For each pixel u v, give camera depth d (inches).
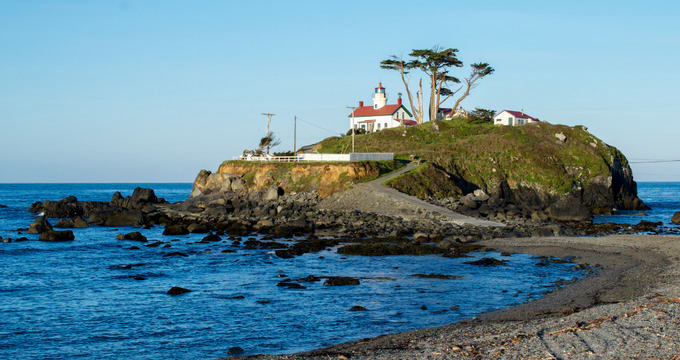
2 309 1198.9
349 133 5128.0
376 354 804.0
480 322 1002.7
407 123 5216.5
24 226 3157.0
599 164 4015.8
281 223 2736.2
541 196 3779.5
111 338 993.5
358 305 1187.3
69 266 1737.2
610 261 1667.1
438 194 3393.2
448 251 1931.6
